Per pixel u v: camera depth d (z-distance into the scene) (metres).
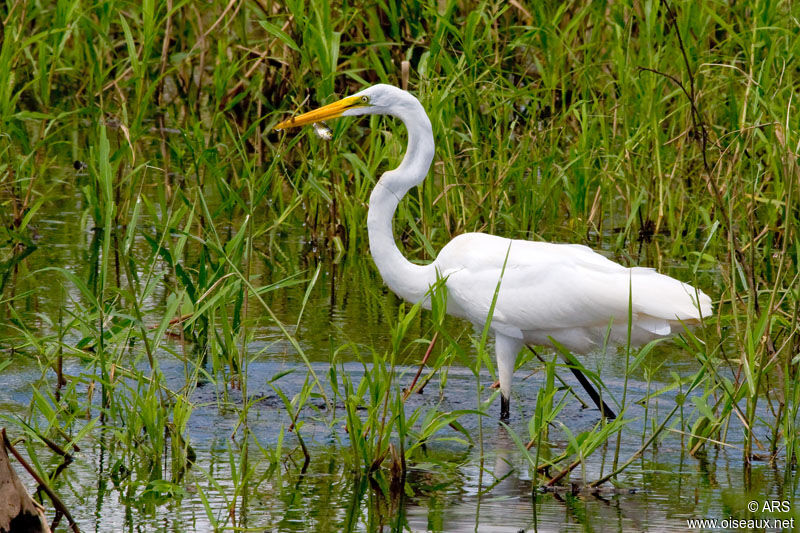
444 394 10.52
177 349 11.38
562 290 9.73
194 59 22.45
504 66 19.55
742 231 14.14
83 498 7.68
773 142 13.27
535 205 15.43
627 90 16.00
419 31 18.20
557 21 17.33
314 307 12.85
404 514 7.48
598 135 16.53
